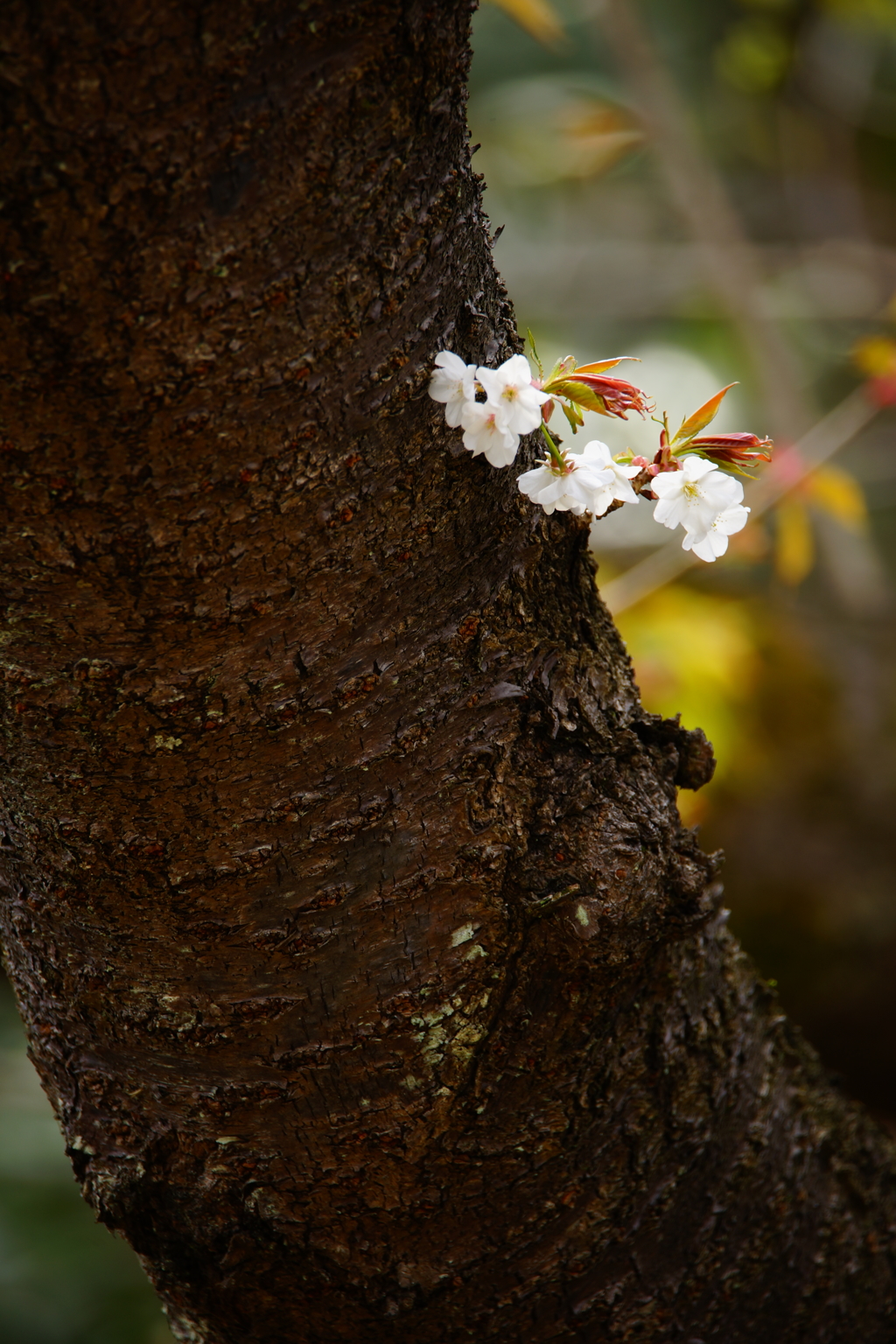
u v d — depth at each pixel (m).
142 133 1.70
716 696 3.00
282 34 1.70
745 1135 1.87
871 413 2.85
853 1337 1.91
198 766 1.77
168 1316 1.90
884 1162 1.96
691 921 1.81
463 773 1.79
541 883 1.79
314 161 1.72
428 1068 1.80
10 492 1.72
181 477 1.73
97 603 1.74
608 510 1.79
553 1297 1.84
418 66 1.73
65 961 1.80
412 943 1.79
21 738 1.76
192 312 1.71
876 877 3.45
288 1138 1.80
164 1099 1.81
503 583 1.79
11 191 1.69
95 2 1.68
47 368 1.71
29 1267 3.00
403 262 1.74
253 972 1.79
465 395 1.75
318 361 1.73
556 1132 1.82
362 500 1.75
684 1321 1.86
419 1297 1.83
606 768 1.80
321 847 1.78
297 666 1.76
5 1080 3.38
